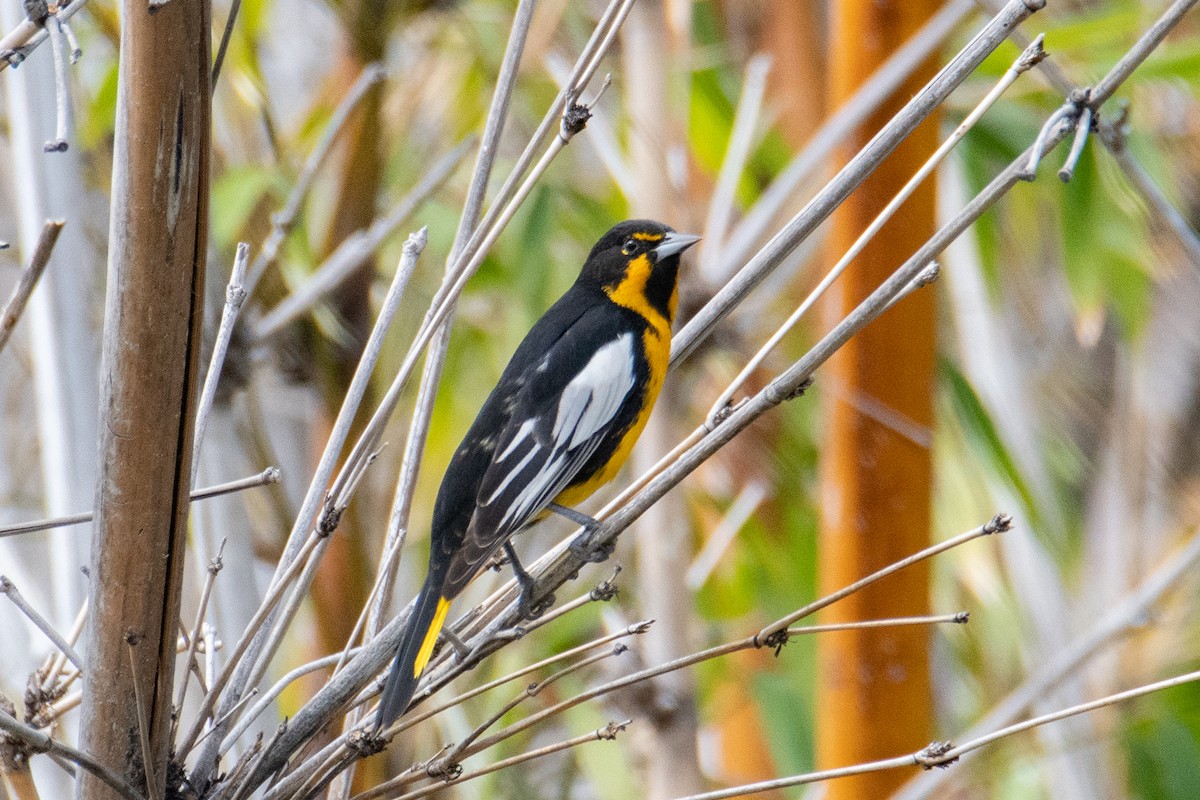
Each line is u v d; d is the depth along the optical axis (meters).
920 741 10.47
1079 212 11.73
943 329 15.85
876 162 6.37
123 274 5.10
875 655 10.39
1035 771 12.62
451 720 12.24
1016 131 12.42
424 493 14.34
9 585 5.68
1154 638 13.35
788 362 14.40
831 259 10.55
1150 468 16.41
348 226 11.92
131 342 5.14
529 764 14.77
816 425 14.52
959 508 14.23
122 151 5.02
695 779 11.46
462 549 7.16
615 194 14.23
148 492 5.29
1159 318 17.12
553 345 8.09
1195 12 15.25
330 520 5.90
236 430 10.11
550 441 7.67
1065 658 10.79
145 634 5.44
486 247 6.14
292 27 14.95
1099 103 5.75
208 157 5.10
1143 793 11.82
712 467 15.12
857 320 5.89
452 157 9.64
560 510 8.02
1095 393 16.84
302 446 14.26
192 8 4.90
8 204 12.79
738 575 14.80
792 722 12.79
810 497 14.48
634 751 12.33
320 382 11.66
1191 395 16.84
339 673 6.27
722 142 14.25
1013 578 13.87
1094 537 16.27
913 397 10.31
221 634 9.03
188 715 8.51
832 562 10.60
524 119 14.74
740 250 11.29
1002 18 6.02
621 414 8.11
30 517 13.22
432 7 12.58
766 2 15.11
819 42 14.95
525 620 6.66
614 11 6.13
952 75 6.16
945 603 15.29
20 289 5.34
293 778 5.82
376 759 11.14
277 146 11.64
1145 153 11.80
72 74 10.98
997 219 14.02
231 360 9.57
